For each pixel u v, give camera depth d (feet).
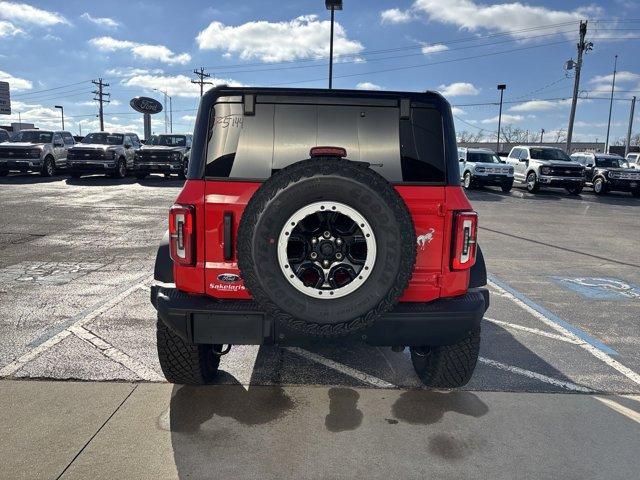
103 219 37.78
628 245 33.94
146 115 113.60
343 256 8.53
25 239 29.86
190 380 11.71
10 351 13.66
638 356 14.61
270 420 10.55
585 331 16.65
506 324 17.19
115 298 18.58
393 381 12.57
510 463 9.25
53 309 17.24
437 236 9.62
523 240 34.81
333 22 67.36
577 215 50.29
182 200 9.44
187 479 8.56
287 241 8.32
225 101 9.96
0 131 76.59
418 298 9.71
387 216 8.27
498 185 73.05
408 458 9.32
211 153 9.85
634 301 20.31
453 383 11.70
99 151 69.31
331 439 9.88
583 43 104.88
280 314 8.48
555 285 22.67
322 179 8.16
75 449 9.32
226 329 9.39
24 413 10.54
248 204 8.34
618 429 10.55
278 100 9.98
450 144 9.90
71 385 11.83
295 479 8.64
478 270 10.59
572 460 9.39
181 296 9.61
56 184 63.21
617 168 74.43
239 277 9.48
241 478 8.63
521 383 12.64
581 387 12.50
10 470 8.66
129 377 12.28
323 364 13.50
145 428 10.10
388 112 10.05
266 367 13.20
